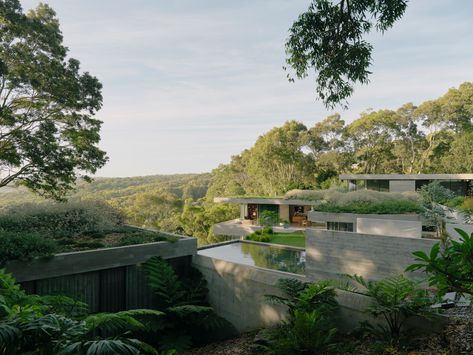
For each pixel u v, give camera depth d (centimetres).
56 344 297
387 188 2661
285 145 4128
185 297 1038
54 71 1599
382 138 4397
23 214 1148
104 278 949
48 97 1608
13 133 1518
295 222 2877
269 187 4634
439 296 346
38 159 1513
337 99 712
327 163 4388
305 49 687
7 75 1447
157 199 5138
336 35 663
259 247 1488
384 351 520
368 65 643
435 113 4106
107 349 265
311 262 1138
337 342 641
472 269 298
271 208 3039
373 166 4628
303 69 723
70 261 871
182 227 4184
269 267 1179
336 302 732
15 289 464
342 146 4466
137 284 1009
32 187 1670
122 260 967
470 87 4006
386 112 4375
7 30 1499
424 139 4325
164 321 945
